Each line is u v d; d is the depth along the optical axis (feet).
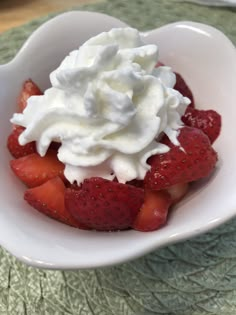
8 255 0.55
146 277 0.52
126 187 0.45
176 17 0.77
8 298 0.53
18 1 0.86
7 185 0.50
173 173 0.46
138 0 0.80
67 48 0.59
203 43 0.56
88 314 0.51
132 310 0.51
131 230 0.47
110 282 0.52
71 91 0.48
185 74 0.59
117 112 0.46
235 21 0.76
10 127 0.55
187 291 0.51
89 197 0.45
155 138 0.49
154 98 0.49
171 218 0.47
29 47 0.57
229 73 0.55
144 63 0.51
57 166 0.51
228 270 0.52
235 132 0.52
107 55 0.47
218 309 0.51
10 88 0.56
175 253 0.53
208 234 0.54
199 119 0.53
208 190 0.48
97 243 0.43
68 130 0.48
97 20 0.59
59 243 0.43
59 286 0.53
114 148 0.47
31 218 0.47
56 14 0.79
